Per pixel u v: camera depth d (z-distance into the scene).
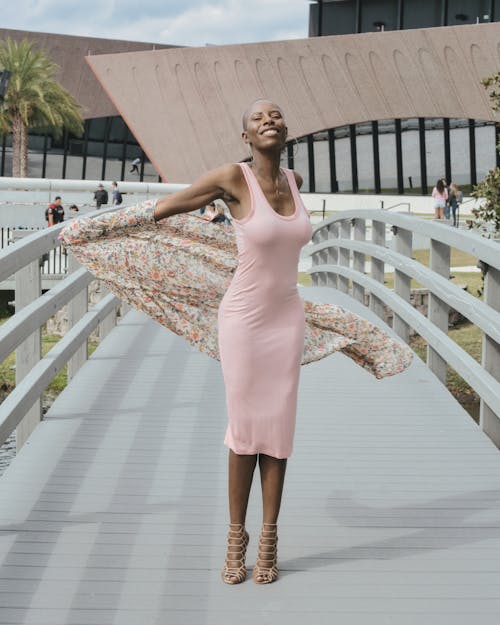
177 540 4.02
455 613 3.40
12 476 4.77
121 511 4.33
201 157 43.59
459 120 42.81
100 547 3.93
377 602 3.48
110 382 6.82
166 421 5.81
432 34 41.28
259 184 3.40
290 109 43.09
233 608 3.42
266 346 3.49
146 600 3.47
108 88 43.09
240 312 3.48
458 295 6.00
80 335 6.56
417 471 4.95
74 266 7.11
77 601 3.45
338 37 41.97
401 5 45.34
